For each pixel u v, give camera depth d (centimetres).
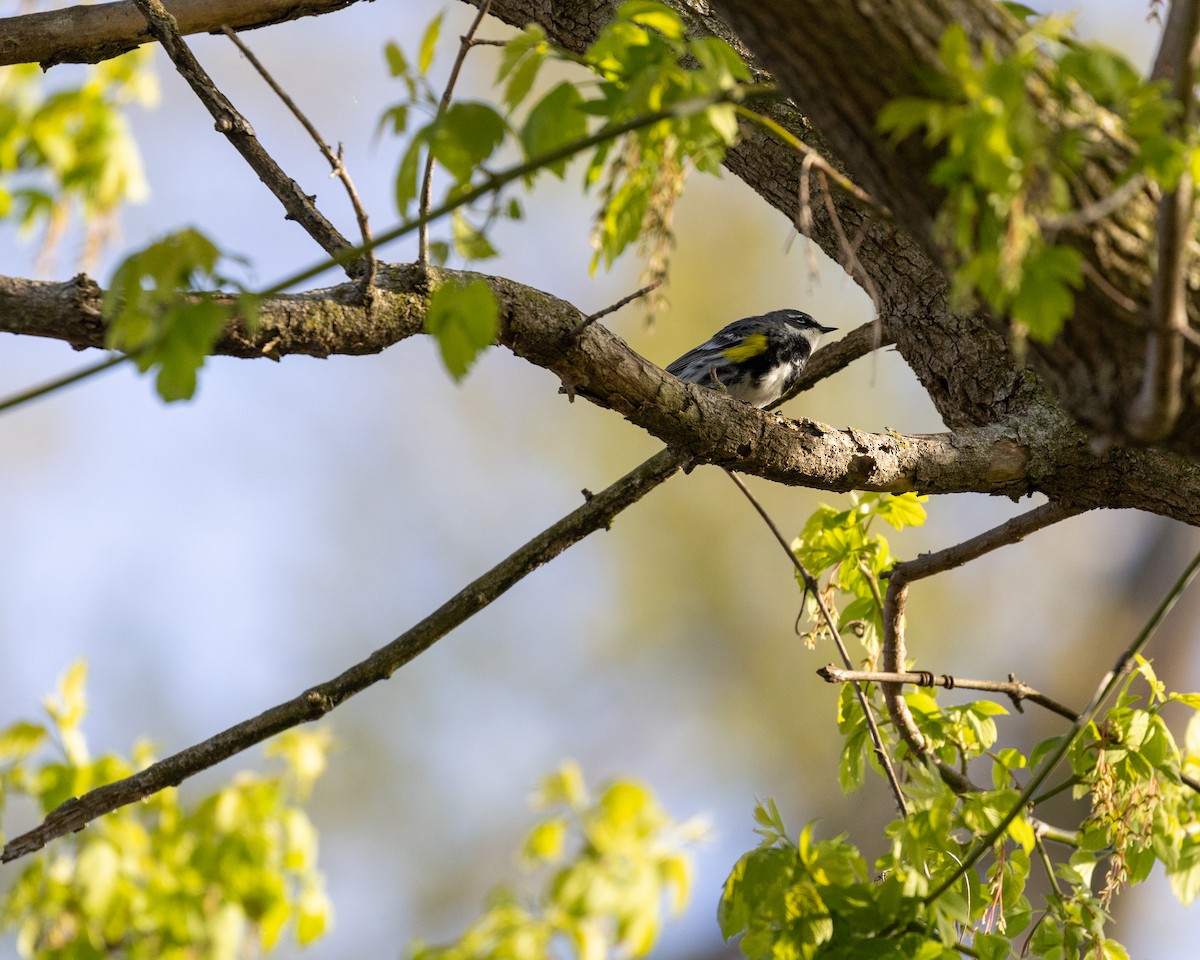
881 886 580
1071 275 366
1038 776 576
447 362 400
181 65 608
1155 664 2078
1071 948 627
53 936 870
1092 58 366
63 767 912
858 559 809
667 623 2408
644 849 990
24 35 805
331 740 1000
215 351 515
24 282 475
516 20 855
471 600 696
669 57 421
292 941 982
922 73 384
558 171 427
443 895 2289
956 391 769
